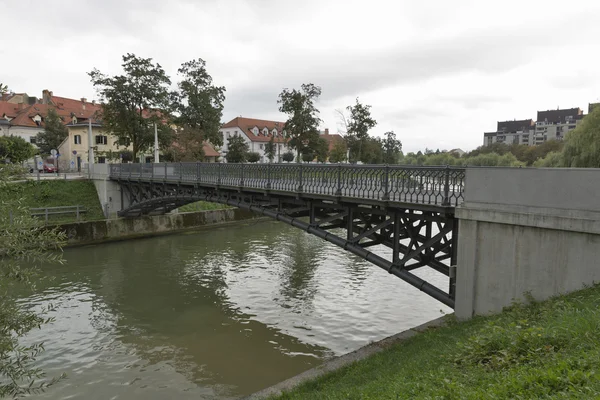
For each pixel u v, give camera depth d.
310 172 13.18
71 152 50.53
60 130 52.75
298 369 10.70
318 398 6.55
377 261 11.27
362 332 12.80
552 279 7.46
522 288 7.84
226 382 10.10
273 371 10.62
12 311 5.86
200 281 18.11
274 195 15.24
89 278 18.47
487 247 8.30
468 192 8.57
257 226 32.50
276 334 12.79
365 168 11.10
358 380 7.05
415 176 9.77
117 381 10.19
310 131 44.66
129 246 25.00
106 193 28.39
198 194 20.17
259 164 15.62
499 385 4.16
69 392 9.68
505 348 5.43
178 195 21.77
